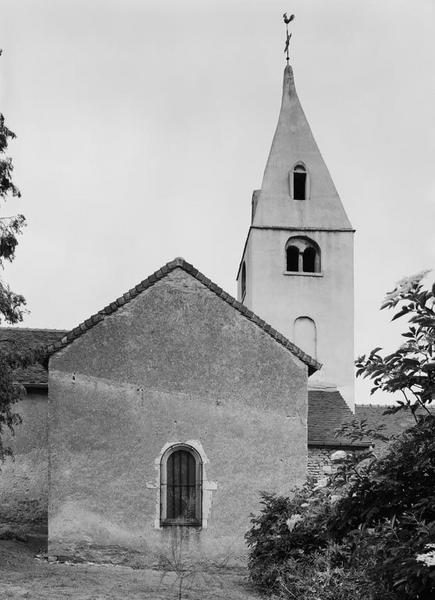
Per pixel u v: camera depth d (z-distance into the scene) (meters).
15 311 16.50
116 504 17.36
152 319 18.36
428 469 6.61
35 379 19.73
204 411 18.11
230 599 13.50
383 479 6.70
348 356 29.38
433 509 6.37
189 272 18.67
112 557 17.08
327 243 30.22
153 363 18.16
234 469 17.94
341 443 20.16
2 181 17.19
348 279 30.00
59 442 17.50
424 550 5.70
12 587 13.44
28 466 19.22
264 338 18.69
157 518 17.41
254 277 29.83
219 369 18.36
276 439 18.22
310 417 21.95
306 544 13.95
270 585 14.15
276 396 18.45
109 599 12.85
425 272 6.10
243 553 17.47
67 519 17.14
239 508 17.75
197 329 18.47
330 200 30.67
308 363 18.83
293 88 32.44
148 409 17.92
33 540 18.55
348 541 7.12
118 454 17.61
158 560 17.17
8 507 18.91
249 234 31.05
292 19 32.97
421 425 6.46
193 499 17.75
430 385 6.17
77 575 15.15
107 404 17.80
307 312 29.69
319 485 13.00
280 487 17.97
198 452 17.88
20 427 19.39
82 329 18.03
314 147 31.38
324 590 11.60
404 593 6.02
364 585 7.08
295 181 31.48
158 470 17.64
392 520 6.34
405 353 6.28
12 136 17.33
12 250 17.08
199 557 17.36
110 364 18.00
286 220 30.27
